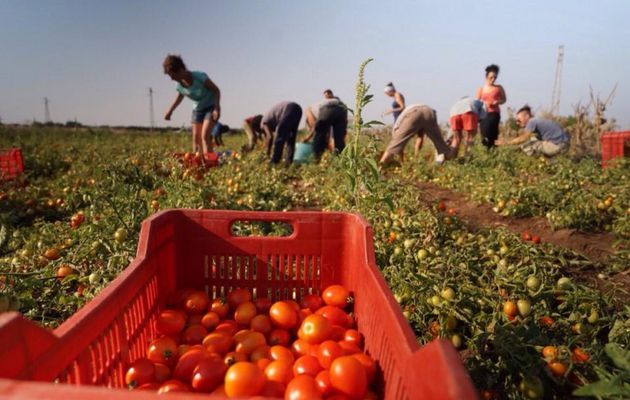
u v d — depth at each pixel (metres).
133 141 20.33
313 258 2.73
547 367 2.13
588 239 4.90
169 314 2.33
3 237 3.52
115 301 1.76
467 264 3.28
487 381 2.18
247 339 2.25
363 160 3.96
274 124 9.66
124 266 3.35
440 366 1.05
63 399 0.82
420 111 9.09
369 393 1.80
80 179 7.46
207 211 2.68
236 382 1.70
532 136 9.96
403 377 1.38
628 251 4.15
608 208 5.33
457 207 6.48
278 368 1.89
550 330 2.61
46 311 2.99
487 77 10.86
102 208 4.50
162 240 2.46
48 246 3.97
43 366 1.25
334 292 2.58
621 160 8.15
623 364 1.74
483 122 10.98
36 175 9.76
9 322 1.12
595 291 2.92
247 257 2.73
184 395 0.85
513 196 6.01
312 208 6.54
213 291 2.78
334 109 9.51
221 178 7.03
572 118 15.57
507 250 3.77
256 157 9.11
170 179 5.43
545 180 6.51
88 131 24.17
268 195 6.53
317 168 9.05
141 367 1.84
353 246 2.57
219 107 8.64
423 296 2.78
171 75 8.27
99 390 0.84
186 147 16.16
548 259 3.82
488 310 2.78
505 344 2.22
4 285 2.96
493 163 8.95
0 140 15.68
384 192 5.26
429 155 11.26
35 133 19.58
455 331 2.62
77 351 1.44
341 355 1.99
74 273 3.41
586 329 2.55
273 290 2.77
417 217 4.56
